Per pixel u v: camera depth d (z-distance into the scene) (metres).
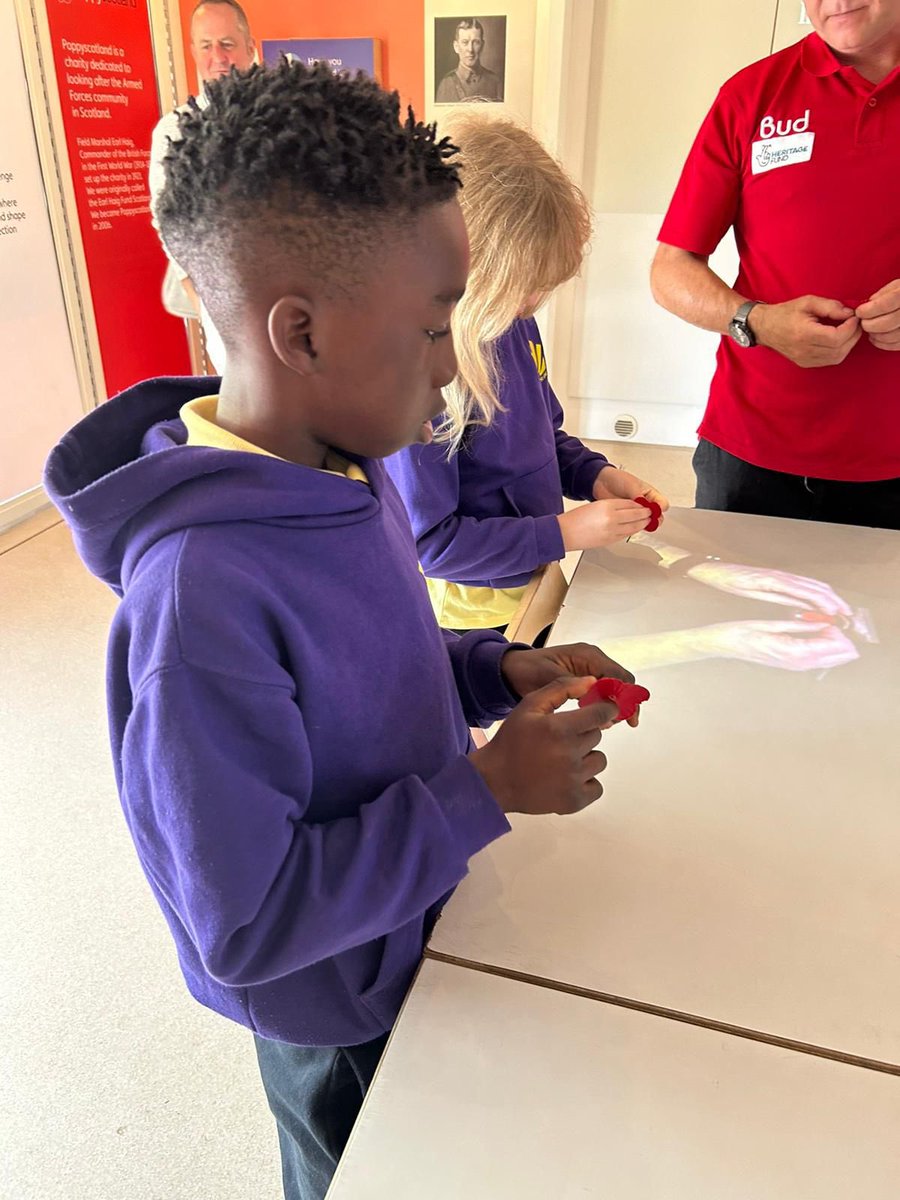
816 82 1.39
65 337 3.26
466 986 0.62
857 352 1.44
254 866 0.49
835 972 0.63
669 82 3.20
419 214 0.49
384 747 0.62
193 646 0.48
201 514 0.51
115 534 0.54
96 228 3.33
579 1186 0.51
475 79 3.31
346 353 0.51
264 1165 1.30
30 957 1.62
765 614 1.07
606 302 3.61
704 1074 0.56
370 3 3.34
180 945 0.66
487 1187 0.51
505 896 0.69
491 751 0.62
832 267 1.45
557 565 1.26
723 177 1.53
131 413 0.63
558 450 1.42
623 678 0.79
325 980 0.65
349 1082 0.72
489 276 0.98
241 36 3.30
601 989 0.62
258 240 0.47
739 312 1.45
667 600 1.10
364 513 0.59
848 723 0.88
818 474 1.55
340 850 0.54
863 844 0.74
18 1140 1.33
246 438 0.55
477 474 1.20
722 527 1.29
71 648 2.52
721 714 0.89
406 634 0.63
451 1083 0.56
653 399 3.75
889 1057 0.57
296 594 0.54
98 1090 1.40
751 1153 0.52
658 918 0.67
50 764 2.07
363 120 0.47
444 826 0.57
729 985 0.62
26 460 3.18
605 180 3.41
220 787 0.48
